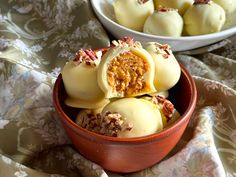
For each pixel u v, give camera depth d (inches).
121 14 19.0
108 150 13.4
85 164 14.7
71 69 13.8
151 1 19.3
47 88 16.3
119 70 13.6
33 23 20.6
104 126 13.1
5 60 16.8
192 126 16.2
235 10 20.5
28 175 14.2
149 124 13.1
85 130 13.1
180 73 14.9
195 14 18.6
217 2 19.8
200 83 17.2
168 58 14.4
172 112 14.1
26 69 16.7
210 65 19.2
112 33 19.6
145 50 14.2
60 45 19.3
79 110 14.9
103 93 13.9
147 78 13.7
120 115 13.0
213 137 16.1
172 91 15.6
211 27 18.6
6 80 16.6
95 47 19.1
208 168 14.6
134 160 13.9
